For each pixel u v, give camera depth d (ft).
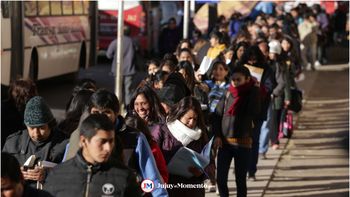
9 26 94.94
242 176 48.73
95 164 26.71
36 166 30.71
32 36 104.47
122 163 27.50
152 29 171.22
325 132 83.82
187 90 46.55
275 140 72.38
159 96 42.96
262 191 56.39
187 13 88.07
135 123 33.17
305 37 141.79
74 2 123.24
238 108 48.01
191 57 63.57
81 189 26.66
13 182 23.56
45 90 117.50
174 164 36.55
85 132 26.32
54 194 26.81
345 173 63.46
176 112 37.09
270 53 68.54
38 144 32.91
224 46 72.02
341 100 110.22
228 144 48.32
